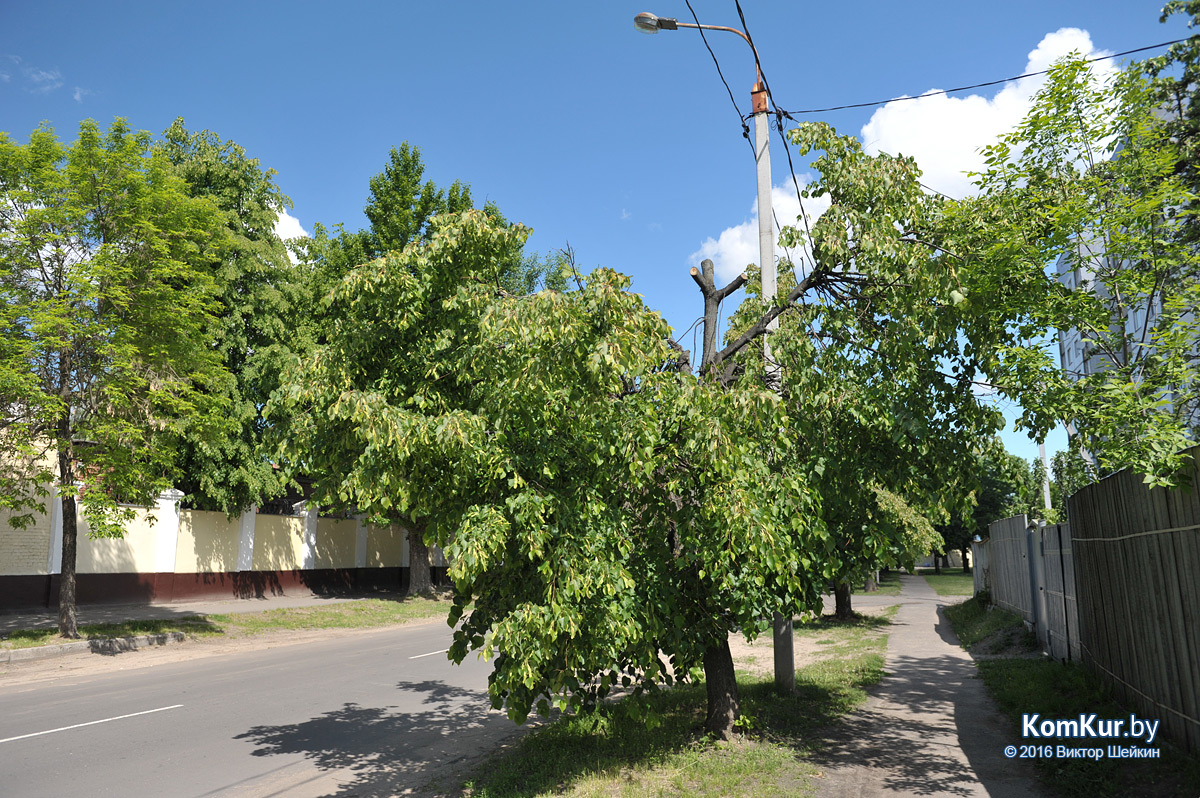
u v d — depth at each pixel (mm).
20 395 13352
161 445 15570
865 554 7250
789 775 6246
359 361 6656
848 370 6957
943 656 13242
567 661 5668
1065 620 10586
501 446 5656
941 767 6449
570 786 6125
